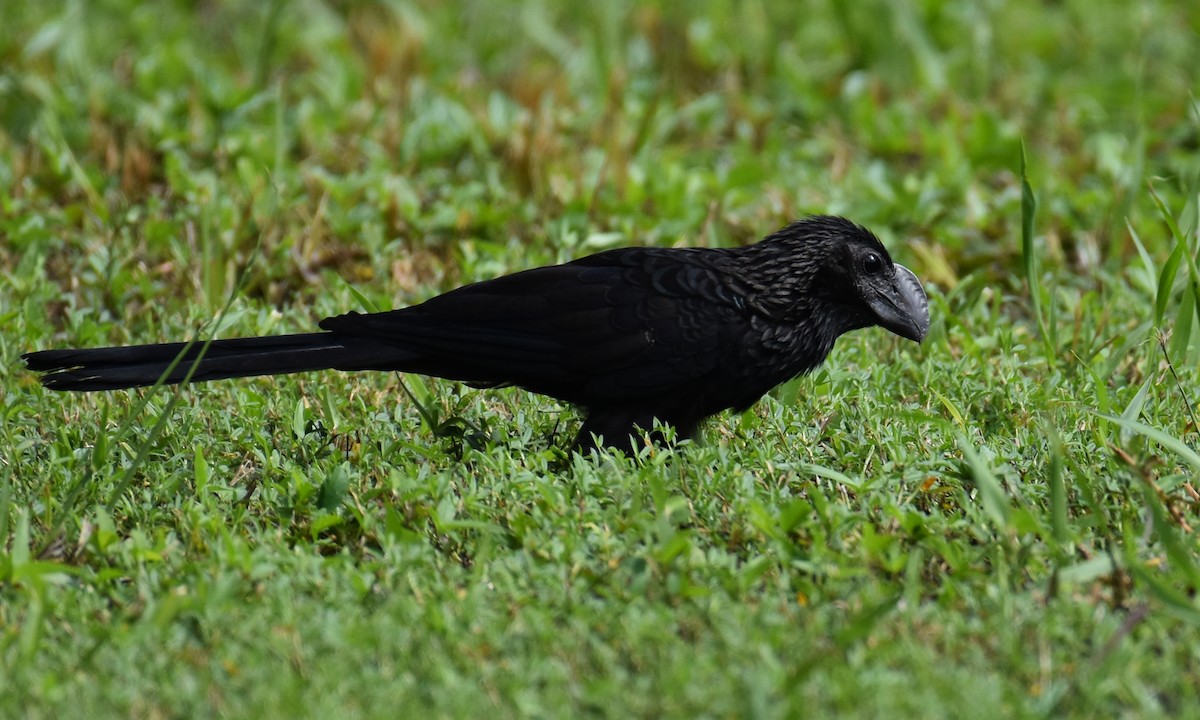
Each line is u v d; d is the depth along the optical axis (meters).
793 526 8.09
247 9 21.61
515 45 20.73
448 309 9.78
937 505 8.98
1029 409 10.20
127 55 19.19
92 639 7.15
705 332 9.69
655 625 7.09
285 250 13.45
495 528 8.16
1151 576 7.12
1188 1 21.75
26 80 16.98
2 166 15.49
